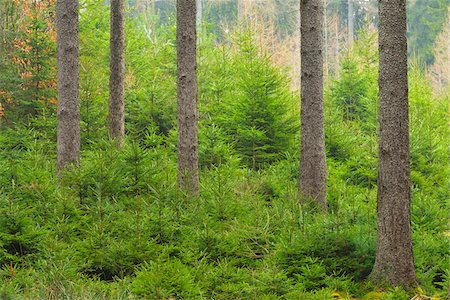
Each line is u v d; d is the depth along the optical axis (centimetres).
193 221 1052
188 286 804
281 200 1288
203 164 1491
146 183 1188
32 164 1333
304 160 1303
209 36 2617
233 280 867
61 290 793
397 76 888
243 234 1032
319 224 1016
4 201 976
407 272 886
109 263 918
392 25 888
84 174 1151
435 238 1048
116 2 1611
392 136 891
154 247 938
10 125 1703
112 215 1042
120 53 1628
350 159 1653
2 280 834
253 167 1608
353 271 930
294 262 917
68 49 1353
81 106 1677
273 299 805
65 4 1352
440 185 1534
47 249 903
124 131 1755
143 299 777
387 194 895
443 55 5406
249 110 1664
